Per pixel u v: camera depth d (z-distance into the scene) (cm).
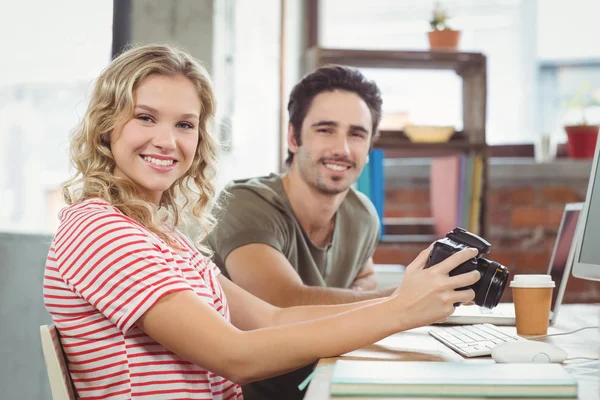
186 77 131
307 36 369
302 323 112
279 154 326
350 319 111
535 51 361
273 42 327
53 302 115
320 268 207
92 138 127
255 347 108
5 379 227
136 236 112
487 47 364
